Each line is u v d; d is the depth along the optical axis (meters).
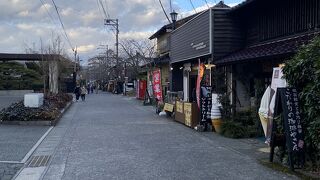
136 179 8.20
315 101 7.76
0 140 13.73
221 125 15.19
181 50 23.75
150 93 37.94
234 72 16.91
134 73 58.03
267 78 14.93
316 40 8.21
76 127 18.05
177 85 28.45
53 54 44.47
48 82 45.09
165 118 22.64
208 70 18.38
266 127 11.22
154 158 10.41
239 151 11.45
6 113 18.83
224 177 8.31
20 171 9.02
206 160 10.12
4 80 57.41
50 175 8.62
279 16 14.34
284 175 8.36
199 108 16.91
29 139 14.05
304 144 8.53
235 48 17.78
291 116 8.61
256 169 9.00
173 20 27.20
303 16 12.84
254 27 16.55
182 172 8.79
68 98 39.44
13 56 56.69
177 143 13.04
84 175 8.58
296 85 8.72
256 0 14.49
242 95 16.80
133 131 16.39
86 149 11.90
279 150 9.59
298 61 8.26
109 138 14.26
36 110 19.44
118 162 9.90
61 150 11.77
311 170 8.47
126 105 36.81
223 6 19.69
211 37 17.75
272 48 13.18
